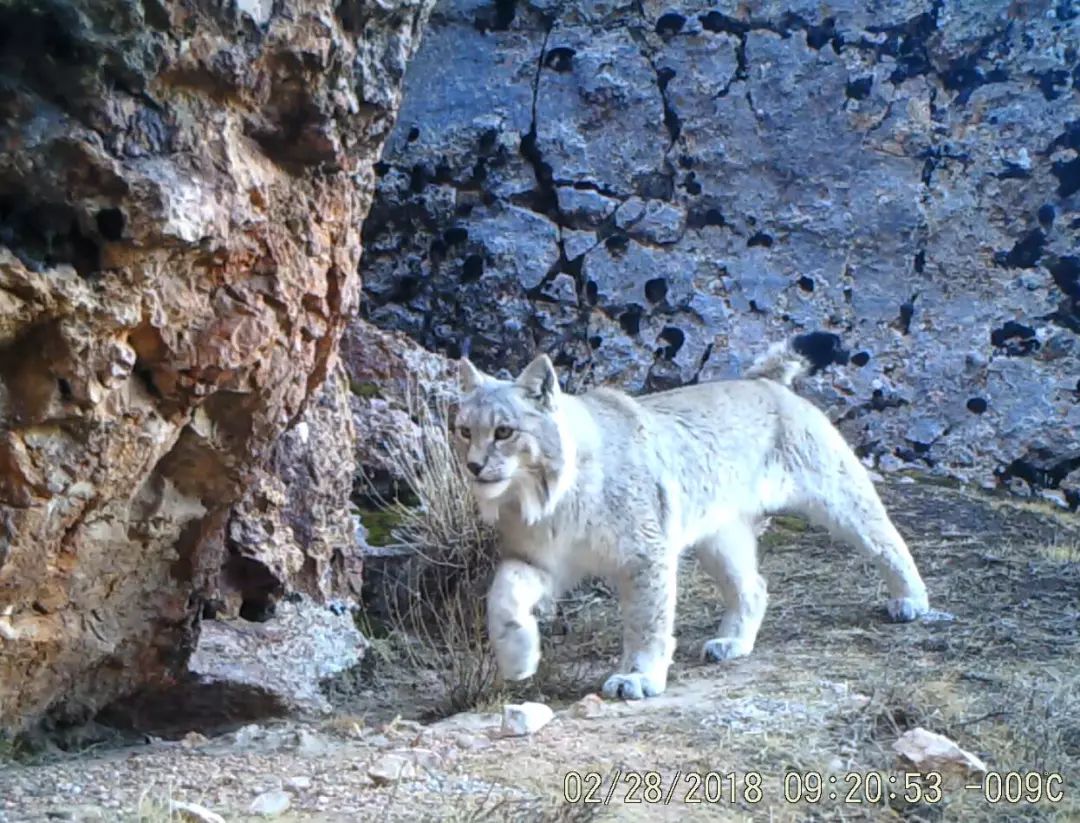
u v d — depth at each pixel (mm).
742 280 9711
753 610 6305
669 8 9852
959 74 9844
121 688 5207
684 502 6078
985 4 9750
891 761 4336
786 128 9797
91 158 3795
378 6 4512
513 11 9883
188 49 3957
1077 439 9383
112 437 4262
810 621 6629
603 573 5770
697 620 6953
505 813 3682
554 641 6684
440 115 9750
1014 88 9789
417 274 9648
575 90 9758
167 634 5211
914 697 4996
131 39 3789
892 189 9750
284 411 4980
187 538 5027
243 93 4180
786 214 9789
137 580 4965
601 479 5672
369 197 5098
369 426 7887
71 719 5094
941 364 9594
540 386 5535
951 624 6410
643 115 9758
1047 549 7809
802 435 6695
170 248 4039
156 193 3896
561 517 5609
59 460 4133
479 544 7098
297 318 4719
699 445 6242
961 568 7441
